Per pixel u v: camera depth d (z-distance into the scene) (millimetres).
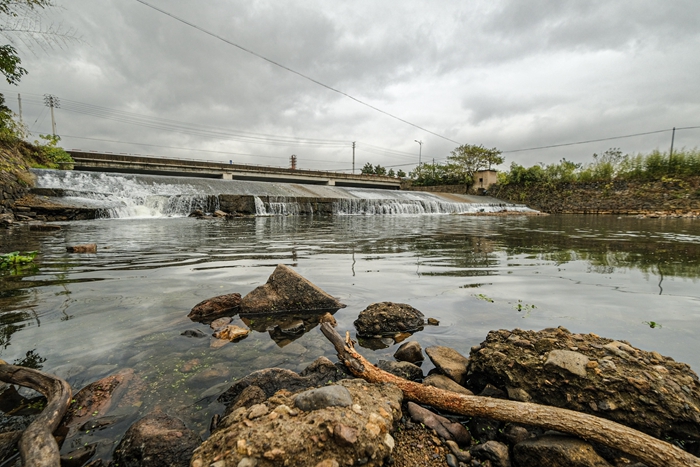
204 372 1732
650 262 4594
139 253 5129
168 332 2193
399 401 1459
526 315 2494
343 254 5207
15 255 4262
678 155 25219
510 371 1596
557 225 12430
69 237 7062
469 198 34375
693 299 2852
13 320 2311
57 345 1940
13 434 1213
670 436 1264
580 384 1425
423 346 2096
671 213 20812
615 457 1195
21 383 1521
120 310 2545
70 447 1210
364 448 1091
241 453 1024
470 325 2357
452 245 6387
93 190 15820
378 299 2936
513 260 4750
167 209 14828
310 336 2236
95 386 1526
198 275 3689
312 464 1031
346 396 1302
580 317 2426
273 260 4625
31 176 14000
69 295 2885
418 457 1237
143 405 1452
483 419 1433
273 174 34656
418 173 46625
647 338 2039
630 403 1337
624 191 26344
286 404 1272
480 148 39188
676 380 1396
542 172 33188
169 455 1160
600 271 4004
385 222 13445
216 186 21359
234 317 2553
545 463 1187
